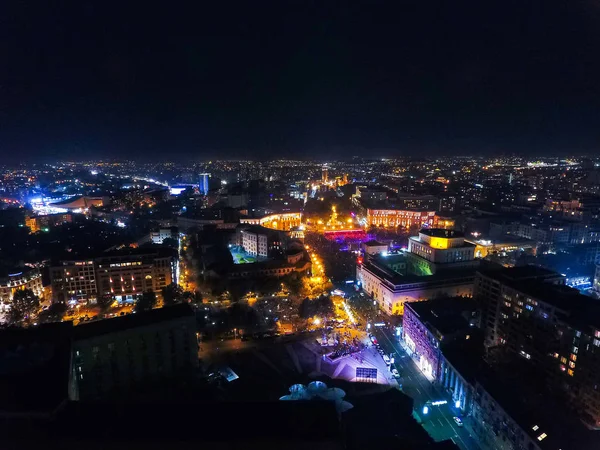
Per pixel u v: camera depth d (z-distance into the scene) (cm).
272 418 6606
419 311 18688
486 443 12938
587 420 13600
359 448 8900
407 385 16188
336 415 6681
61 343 11256
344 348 18475
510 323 17562
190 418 6625
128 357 13262
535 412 11938
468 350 15975
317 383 13625
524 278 18725
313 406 6862
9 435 6500
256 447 6097
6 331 12388
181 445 6106
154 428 6425
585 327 13812
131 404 7069
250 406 6931
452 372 15150
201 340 19125
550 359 15288
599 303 15338
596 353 13338
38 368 9144
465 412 14250
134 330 13300
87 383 12594
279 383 15625
